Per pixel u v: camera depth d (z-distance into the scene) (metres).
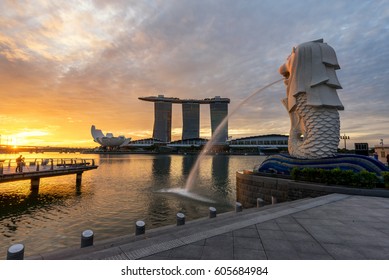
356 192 10.38
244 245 4.69
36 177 21.97
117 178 34.44
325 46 16.36
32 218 14.28
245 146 179.50
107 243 5.85
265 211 7.58
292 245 4.71
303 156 16.50
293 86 17.23
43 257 4.70
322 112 15.95
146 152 192.00
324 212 7.36
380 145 29.42
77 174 27.03
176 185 27.72
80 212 15.70
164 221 13.78
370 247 4.63
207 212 15.78
